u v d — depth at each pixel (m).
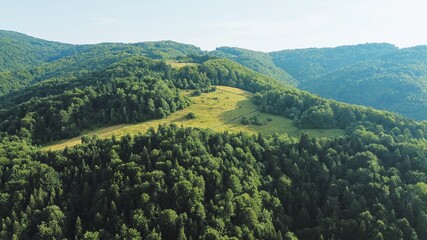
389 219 113.00
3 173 130.62
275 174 134.00
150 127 161.75
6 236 108.38
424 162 132.75
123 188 118.19
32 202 116.81
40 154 141.38
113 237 104.94
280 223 114.88
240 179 124.69
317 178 131.50
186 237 106.06
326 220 114.81
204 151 133.25
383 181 125.00
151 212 110.19
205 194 119.69
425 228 111.06
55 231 108.88
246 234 108.06
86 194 120.75
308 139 147.38
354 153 143.75
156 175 119.25
